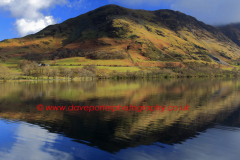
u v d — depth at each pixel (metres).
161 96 62.09
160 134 24.67
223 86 98.88
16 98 57.31
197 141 22.39
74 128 27.16
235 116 34.66
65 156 18.52
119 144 21.38
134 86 99.19
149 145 21.11
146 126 28.23
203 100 53.91
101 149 20.03
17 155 18.69
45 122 30.25
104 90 79.81
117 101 51.97
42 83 120.94
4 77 139.00
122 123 29.80
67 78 173.88
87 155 18.69
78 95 63.97
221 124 29.52
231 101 51.75
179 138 23.28
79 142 21.94
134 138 23.28
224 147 20.70
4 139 22.75
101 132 25.39
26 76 166.62
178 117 33.81
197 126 28.41
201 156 18.64
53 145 21.05
